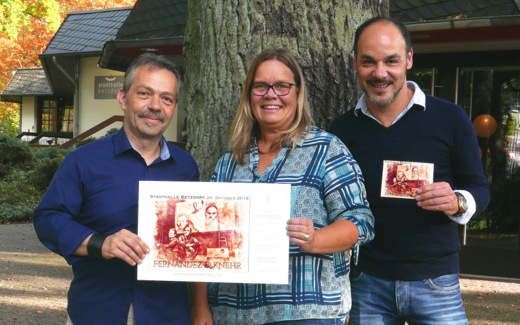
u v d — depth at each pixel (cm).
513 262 727
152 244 208
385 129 254
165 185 208
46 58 1909
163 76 223
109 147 227
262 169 229
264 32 281
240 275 205
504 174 770
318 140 223
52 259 757
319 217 214
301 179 217
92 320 218
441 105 252
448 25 648
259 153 234
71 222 210
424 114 251
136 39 986
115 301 217
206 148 292
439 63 777
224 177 235
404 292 252
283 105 225
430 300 251
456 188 260
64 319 497
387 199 251
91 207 220
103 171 221
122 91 233
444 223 250
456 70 770
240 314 219
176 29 980
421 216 248
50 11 2430
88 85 1864
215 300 228
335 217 215
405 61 247
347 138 263
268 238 205
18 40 2848
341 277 222
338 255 222
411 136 251
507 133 767
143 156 231
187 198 207
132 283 218
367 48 245
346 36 287
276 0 280
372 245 257
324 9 282
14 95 2369
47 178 1370
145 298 218
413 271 251
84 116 1875
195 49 302
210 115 291
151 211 208
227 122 287
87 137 1681
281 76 224
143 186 208
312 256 213
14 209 1159
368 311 262
